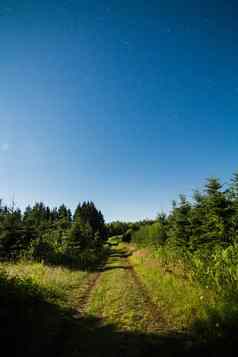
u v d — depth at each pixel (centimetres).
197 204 2084
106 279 1861
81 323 866
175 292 1115
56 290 1269
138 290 1369
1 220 2592
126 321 862
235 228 1611
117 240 9381
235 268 1094
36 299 1009
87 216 8456
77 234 3375
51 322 832
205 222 1825
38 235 2838
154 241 3544
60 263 2559
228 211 1652
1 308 774
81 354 628
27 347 641
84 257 3122
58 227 3803
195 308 875
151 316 905
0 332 661
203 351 612
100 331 784
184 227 2244
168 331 754
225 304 805
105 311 997
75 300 1191
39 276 1498
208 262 1443
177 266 1811
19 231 2577
